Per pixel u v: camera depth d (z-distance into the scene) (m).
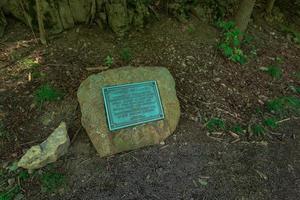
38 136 2.88
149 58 3.66
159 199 2.57
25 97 3.12
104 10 3.83
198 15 4.32
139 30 3.95
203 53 3.91
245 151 3.02
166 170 2.77
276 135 3.26
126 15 3.82
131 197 2.56
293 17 5.44
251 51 4.30
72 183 2.60
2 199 2.46
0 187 2.55
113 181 2.65
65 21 3.74
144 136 2.90
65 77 3.31
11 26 3.75
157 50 3.78
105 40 3.77
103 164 2.75
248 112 3.42
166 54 3.75
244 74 3.89
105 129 2.81
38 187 2.56
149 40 3.88
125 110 2.91
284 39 4.89
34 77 3.29
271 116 3.45
